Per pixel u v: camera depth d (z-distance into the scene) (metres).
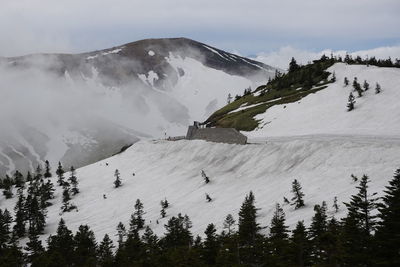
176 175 126.19
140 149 161.88
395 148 82.50
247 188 97.31
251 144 118.75
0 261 77.06
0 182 173.12
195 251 59.06
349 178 78.31
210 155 126.62
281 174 96.31
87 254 79.00
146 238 81.56
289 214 71.44
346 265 41.47
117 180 134.75
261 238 58.41
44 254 77.25
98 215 115.94
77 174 159.00
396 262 36.84
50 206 134.50
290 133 135.50
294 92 195.88
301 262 47.72
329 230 50.28
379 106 137.88
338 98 160.62
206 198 99.88
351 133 114.06
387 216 39.50
